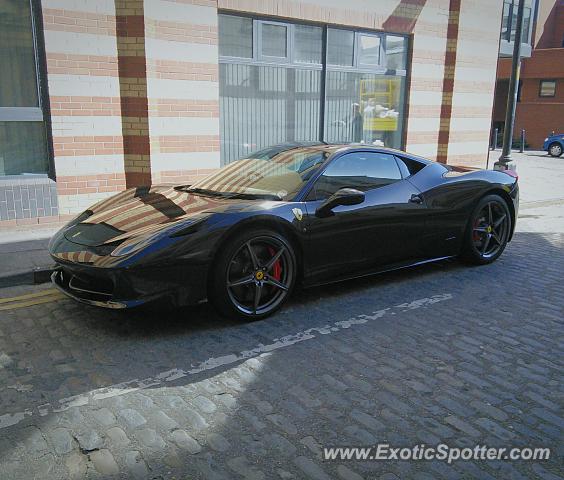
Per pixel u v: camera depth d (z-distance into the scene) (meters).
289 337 3.84
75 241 3.99
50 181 7.16
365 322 4.15
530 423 2.79
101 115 7.36
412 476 2.36
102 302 3.63
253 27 8.49
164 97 7.66
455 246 5.54
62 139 7.15
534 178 15.03
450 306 4.54
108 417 2.78
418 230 5.11
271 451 2.51
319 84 9.49
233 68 8.46
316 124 9.61
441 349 3.67
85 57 7.11
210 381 3.18
